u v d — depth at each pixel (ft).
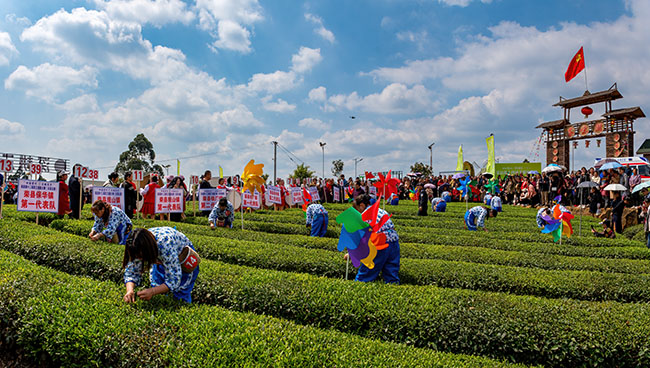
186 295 16.16
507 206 90.27
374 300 17.13
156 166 221.87
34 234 28.17
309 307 17.04
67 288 16.57
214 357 11.67
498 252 30.96
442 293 18.28
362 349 12.88
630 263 28.68
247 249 27.76
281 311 17.62
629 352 14.21
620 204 49.29
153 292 14.34
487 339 15.10
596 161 64.59
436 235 39.68
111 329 13.15
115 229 26.11
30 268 19.17
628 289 22.00
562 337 14.67
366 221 18.26
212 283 18.92
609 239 40.78
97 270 21.72
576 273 24.54
